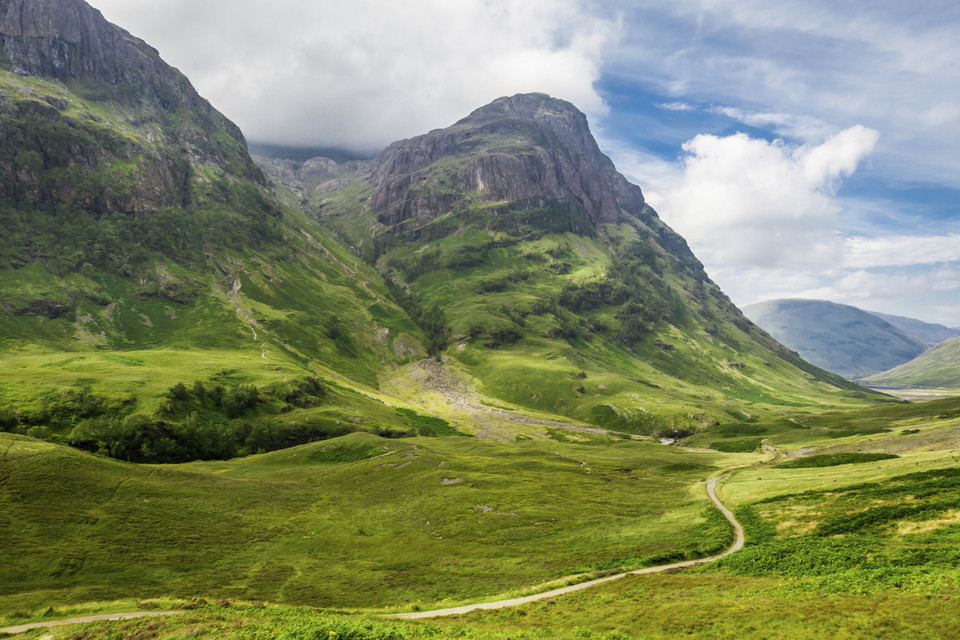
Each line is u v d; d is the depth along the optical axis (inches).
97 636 1513.3
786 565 1911.9
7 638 1579.7
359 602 2215.8
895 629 1186.0
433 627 1513.3
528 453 6023.6
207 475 4308.6
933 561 1619.1
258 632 1440.7
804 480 3351.4
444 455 5423.2
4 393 6540.4
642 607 1667.1
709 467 5078.7
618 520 3191.4
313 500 4138.8
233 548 2997.0
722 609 1528.1
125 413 6673.2
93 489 3385.8
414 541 3154.5
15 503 2977.4
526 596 2034.9
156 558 2716.5
